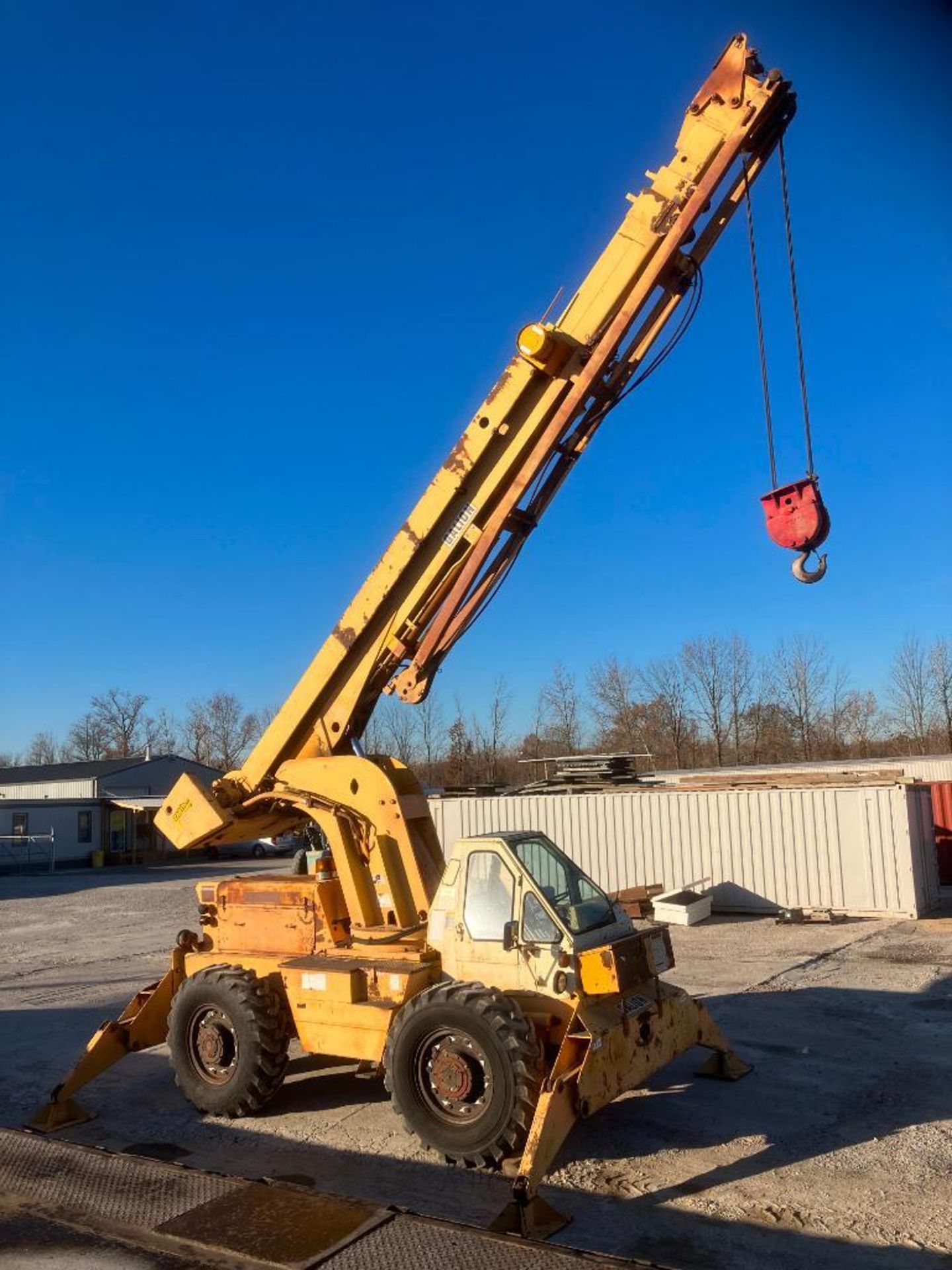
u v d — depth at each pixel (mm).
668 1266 4824
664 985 7578
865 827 17422
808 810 17969
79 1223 4062
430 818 8203
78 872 38844
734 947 14672
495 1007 6203
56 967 15438
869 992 11117
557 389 7477
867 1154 6312
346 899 7766
